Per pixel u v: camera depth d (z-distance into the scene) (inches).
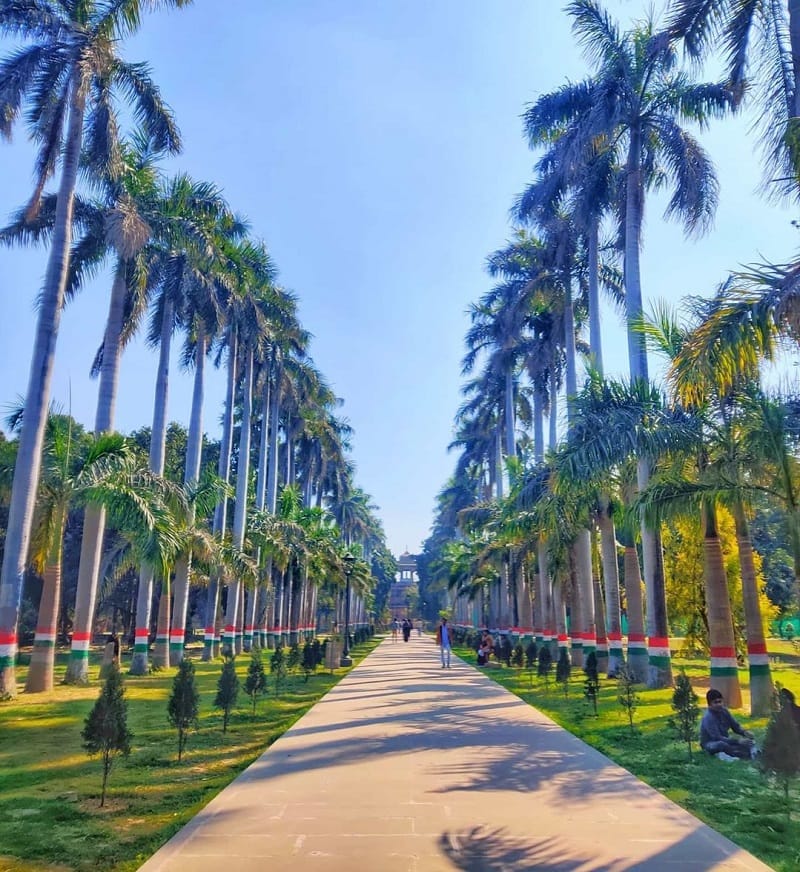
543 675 874.1
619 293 1103.0
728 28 520.1
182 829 245.4
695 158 812.6
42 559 785.6
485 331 1593.3
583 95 893.8
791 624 1798.7
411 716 529.0
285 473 2343.8
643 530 694.5
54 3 755.4
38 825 257.4
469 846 228.4
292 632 2148.1
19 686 765.3
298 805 276.1
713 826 258.5
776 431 466.9
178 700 382.9
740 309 350.6
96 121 789.2
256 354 1539.1
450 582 2233.0
